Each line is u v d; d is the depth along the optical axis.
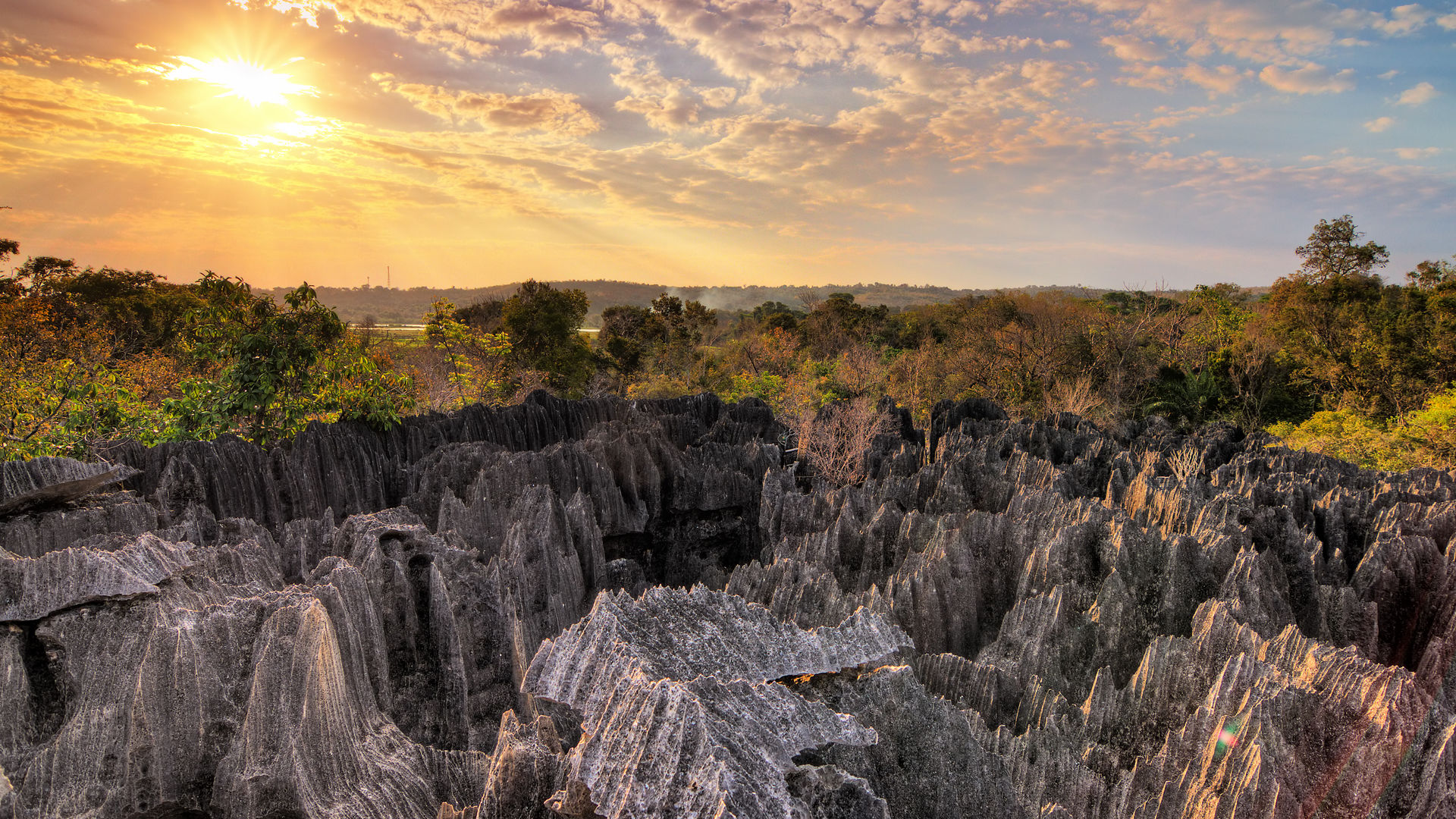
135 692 12.35
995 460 30.12
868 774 9.85
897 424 39.12
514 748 9.80
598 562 22.25
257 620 13.72
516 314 69.56
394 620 16.19
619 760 8.25
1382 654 17.41
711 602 11.20
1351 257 79.12
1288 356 58.38
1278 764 10.64
